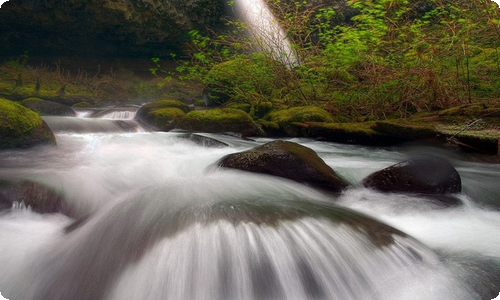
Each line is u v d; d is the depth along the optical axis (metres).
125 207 3.54
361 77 9.65
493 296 2.59
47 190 3.90
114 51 18.70
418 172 4.43
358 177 4.97
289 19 10.58
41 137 5.91
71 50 18.02
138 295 2.56
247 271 2.64
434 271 2.87
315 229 3.08
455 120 7.14
